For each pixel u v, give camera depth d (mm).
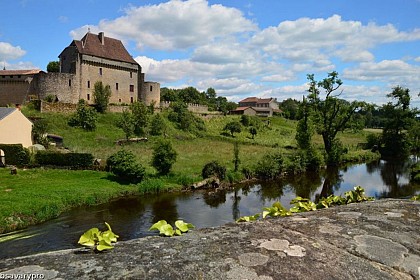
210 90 135250
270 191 27828
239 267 1966
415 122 53281
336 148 44281
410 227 2869
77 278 1771
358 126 46531
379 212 3379
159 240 2410
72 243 14727
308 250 2260
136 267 1919
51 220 18156
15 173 26422
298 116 45625
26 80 60188
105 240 2223
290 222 2949
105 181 26188
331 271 2012
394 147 53125
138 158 35750
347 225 2885
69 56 65312
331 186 30156
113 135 48969
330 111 44094
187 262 2000
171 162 29094
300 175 35719
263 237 2475
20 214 17500
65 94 61062
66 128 47656
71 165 29703
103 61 67188
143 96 75500
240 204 23406
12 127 32500
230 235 2523
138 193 25016
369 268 2090
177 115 64188
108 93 60562
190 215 20344
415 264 2170
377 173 37281
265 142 61031
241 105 133625
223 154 43094
